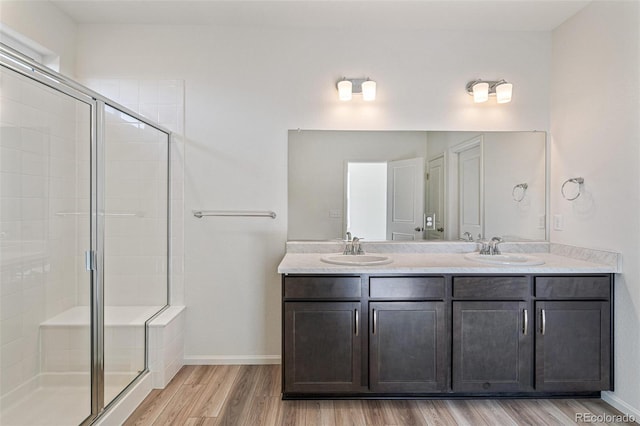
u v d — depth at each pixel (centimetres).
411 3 254
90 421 200
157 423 210
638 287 213
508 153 292
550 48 289
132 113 254
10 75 212
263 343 290
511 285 229
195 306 288
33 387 213
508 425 207
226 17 275
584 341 229
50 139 228
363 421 211
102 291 226
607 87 234
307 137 290
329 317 227
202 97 287
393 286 228
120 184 252
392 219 292
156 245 278
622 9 222
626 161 221
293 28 288
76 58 283
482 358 229
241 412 220
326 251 288
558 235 281
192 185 287
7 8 224
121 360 239
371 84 276
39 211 225
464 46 289
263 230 289
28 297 218
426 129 290
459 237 290
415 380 228
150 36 286
